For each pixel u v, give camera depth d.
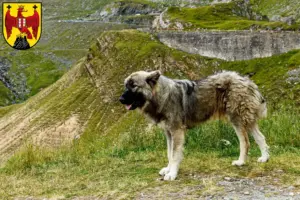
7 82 120.69
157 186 6.76
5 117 58.91
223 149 9.47
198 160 8.39
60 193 6.91
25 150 9.84
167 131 7.53
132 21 188.00
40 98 60.25
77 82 59.72
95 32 182.12
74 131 45.09
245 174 7.09
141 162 8.66
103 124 45.09
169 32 61.84
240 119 7.30
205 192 6.21
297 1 91.31
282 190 6.10
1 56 141.75
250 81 7.39
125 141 10.77
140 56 56.25
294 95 38.69
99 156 9.54
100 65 59.56
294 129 9.96
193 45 59.34
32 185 7.59
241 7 85.06
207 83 7.47
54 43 171.88
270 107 11.81
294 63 46.81
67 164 9.00
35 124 48.94
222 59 56.72
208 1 158.38
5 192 7.26
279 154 8.61
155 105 7.16
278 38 52.97
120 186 6.89
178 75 53.00
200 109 7.44
